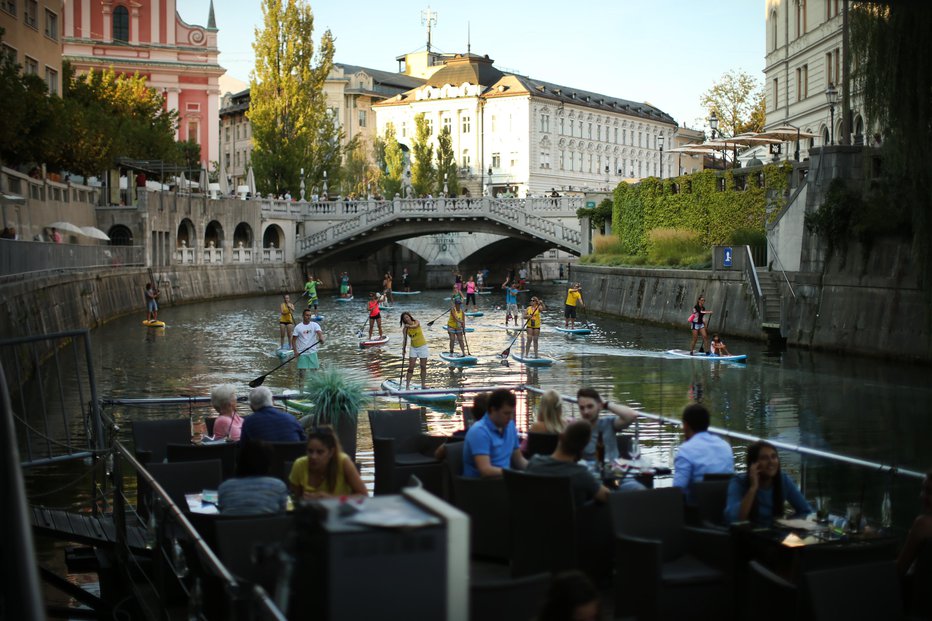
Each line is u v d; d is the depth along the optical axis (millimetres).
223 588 6742
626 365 30297
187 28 86062
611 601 8008
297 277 79875
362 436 18031
